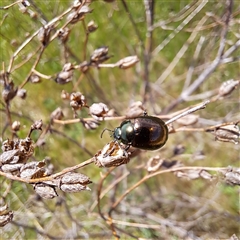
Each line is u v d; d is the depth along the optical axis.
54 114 0.12
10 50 0.13
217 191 0.15
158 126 0.10
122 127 0.11
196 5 0.16
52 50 0.14
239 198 0.15
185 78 0.18
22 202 0.13
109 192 0.15
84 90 0.15
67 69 0.11
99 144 0.16
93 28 0.12
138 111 0.11
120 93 0.17
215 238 0.14
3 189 0.13
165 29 0.16
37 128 0.10
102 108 0.11
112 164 0.09
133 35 0.17
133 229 0.14
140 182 0.12
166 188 0.16
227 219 0.15
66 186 0.09
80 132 0.15
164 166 0.12
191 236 0.14
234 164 0.16
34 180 0.09
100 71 0.17
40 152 0.13
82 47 0.16
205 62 0.17
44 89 0.15
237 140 0.11
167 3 0.17
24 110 0.14
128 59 0.11
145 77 0.15
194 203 0.15
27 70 0.14
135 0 0.16
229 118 0.16
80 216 0.14
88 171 0.15
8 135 0.14
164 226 0.14
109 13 0.15
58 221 0.14
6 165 0.09
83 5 0.11
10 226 0.13
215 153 0.16
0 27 0.13
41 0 0.13
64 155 0.15
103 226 0.14
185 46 0.16
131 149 0.11
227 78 0.17
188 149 0.16
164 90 0.18
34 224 0.14
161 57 0.18
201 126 0.16
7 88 0.11
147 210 0.15
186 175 0.11
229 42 0.15
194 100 0.17
